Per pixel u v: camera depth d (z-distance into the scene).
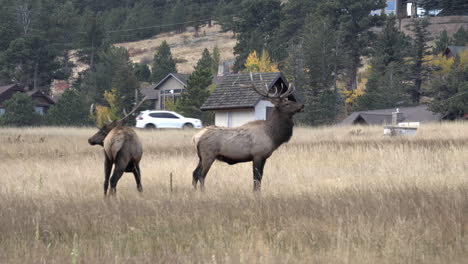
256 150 50.78
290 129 51.28
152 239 31.08
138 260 27.20
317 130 132.62
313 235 30.36
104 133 50.16
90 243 29.91
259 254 27.59
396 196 39.62
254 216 34.62
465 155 66.38
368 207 36.22
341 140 100.69
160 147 95.50
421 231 30.62
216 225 32.78
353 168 61.03
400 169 56.19
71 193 46.16
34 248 29.14
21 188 49.28
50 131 141.75
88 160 73.69
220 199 40.84
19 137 110.12
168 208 37.28
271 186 48.81
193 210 36.75
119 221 34.44
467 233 30.59
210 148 51.03
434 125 131.00
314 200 38.75
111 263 26.95
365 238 29.28
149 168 62.56
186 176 56.66
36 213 35.62
